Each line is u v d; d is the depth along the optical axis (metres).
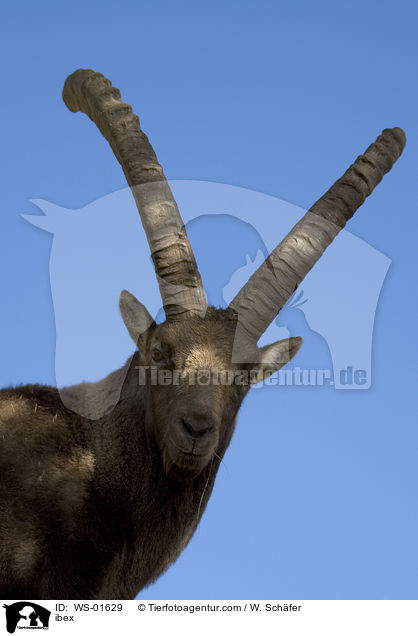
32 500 7.93
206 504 8.43
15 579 7.77
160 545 8.21
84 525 7.96
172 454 7.59
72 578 7.89
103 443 8.22
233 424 8.40
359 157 9.42
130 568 8.13
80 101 9.52
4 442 8.12
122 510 8.09
